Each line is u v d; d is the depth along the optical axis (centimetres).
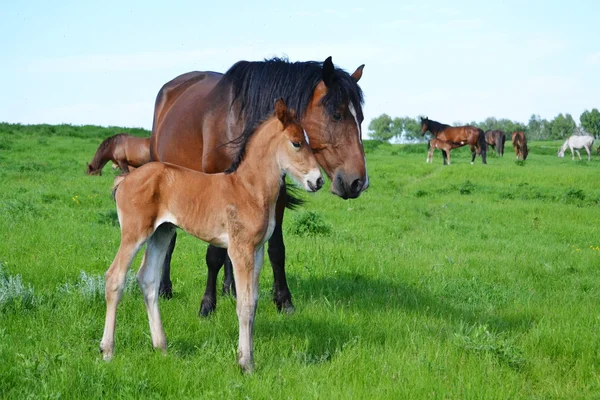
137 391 436
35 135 3512
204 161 675
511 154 4441
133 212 483
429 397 452
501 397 462
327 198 1667
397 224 1340
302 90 610
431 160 3234
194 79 838
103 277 698
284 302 681
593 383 509
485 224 1413
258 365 504
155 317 521
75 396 425
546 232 1349
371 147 4147
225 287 744
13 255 850
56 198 1445
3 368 450
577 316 674
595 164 3597
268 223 499
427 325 637
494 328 637
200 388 456
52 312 605
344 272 857
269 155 493
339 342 563
